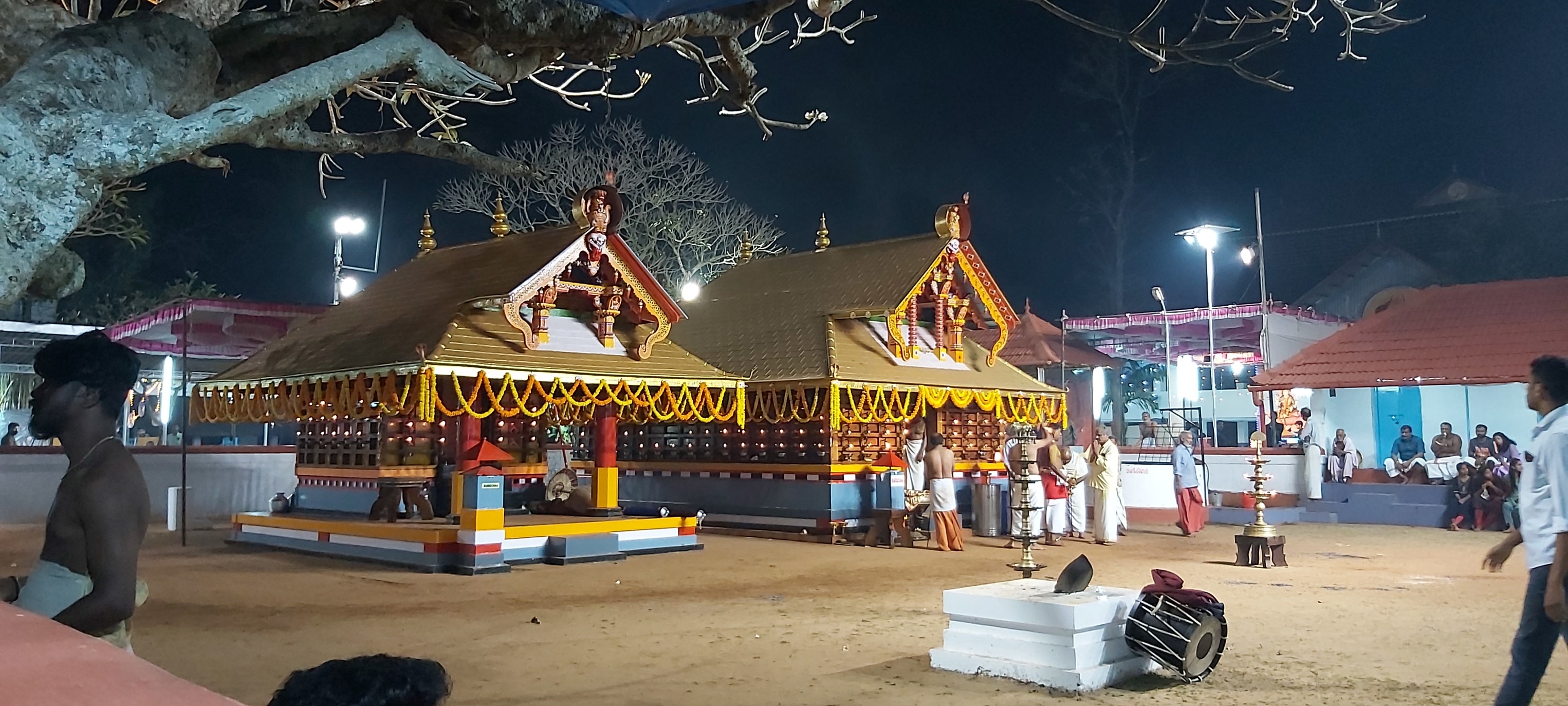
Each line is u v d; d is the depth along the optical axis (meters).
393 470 17.16
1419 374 25.08
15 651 1.98
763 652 9.53
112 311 33.03
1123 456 27.78
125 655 2.01
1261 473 16.38
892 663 9.02
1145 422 32.06
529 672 8.69
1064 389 24.08
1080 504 20.39
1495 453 24.44
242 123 3.86
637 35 6.02
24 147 3.47
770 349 21.39
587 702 7.66
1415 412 27.20
